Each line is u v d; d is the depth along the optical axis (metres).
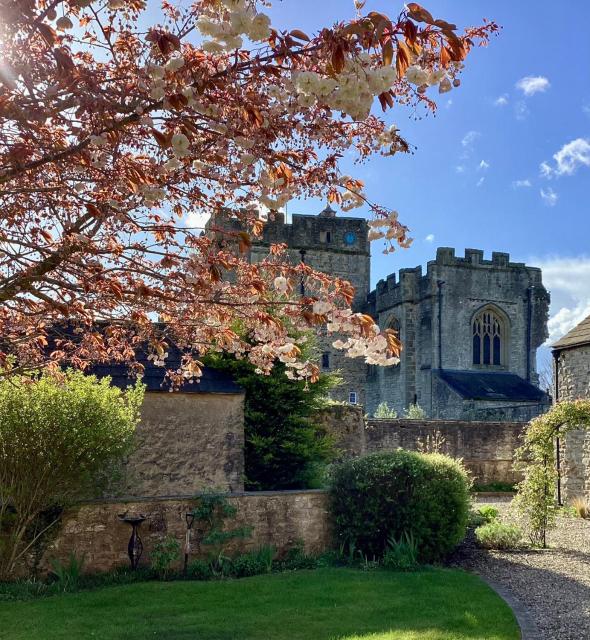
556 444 18.12
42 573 9.16
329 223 41.41
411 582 9.09
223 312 5.00
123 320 5.51
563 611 7.97
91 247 4.45
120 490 11.25
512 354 36.56
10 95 3.79
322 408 15.72
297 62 3.53
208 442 12.15
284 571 10.01
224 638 6.66
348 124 4.59
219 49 3.24
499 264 36.84
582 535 13.52
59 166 4.45
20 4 3.32
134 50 4.06
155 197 4.22
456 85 3.85
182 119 3.86
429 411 35.16
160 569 9.38
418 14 3.07
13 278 4.57
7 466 8.85
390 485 10.79
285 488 13.34
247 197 5.11
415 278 37.16
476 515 14.25
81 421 8.86
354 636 6.67
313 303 4.55
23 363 6.68
